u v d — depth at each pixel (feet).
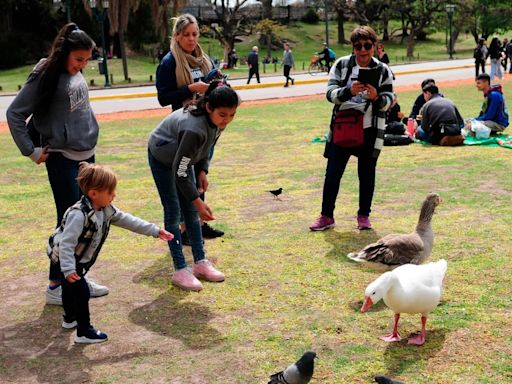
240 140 44.55
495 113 39.91
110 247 22.09
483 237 20.98
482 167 32.01
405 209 25.05
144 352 14.39
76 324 15.88
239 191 29.32
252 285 17.99
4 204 29.01
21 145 16.53
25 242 23.20
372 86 20.35
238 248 21.20
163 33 163.43
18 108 16.47
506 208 24.39
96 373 13.53
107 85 112.98
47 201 29.48
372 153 21.77
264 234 22.63
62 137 16.93
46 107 16.78
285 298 16.99
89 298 16.14
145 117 61.93
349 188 28.84
